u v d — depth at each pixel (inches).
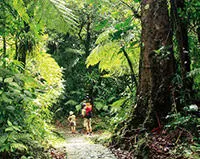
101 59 337.7
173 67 232.8
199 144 177.0
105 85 678.5
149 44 238.8
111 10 335.6
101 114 645.9
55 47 674.2
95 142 304.7
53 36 580.4
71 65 663.8
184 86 215.8
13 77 120.5
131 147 220.5
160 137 206.5
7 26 116.4
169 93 230.1
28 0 66.7
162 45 232.8
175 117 210.2
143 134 226.7
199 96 231.0
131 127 242.4
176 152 175.0
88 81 690.8
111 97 632.4
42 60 249.4
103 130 546.9
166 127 215.2
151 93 235.3
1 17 104.0
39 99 210.4
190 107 189.8
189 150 169.5
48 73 265.6
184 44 229.8
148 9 240.4
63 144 293.0
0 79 118.1
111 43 321.4
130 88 324.2
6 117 132.7
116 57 334.6
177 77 219.0
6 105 127.5
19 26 121.7
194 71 195.3
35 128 184.9
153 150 190.4
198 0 214.8
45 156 181.0
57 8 57.8
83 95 696.4
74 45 655.1
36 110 207.8
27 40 157.9
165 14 235.6
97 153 224.4
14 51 181.2
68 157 209.8
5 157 142.7
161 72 233.0
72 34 59.2
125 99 315.0
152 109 232.7
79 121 649.6
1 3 90.1
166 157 175.9
